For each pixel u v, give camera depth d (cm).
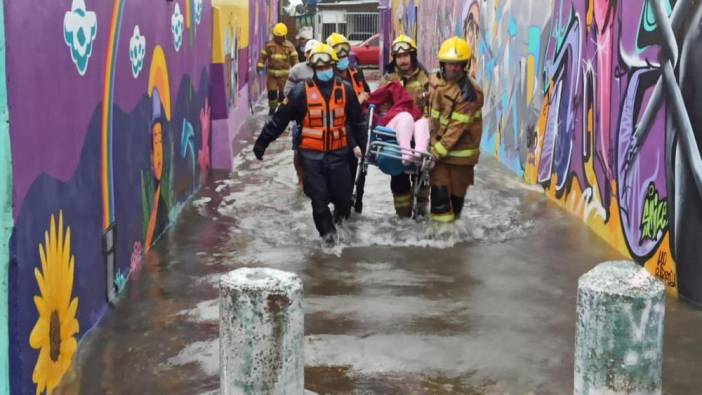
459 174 856
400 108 896
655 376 410
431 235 837
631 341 404
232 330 416
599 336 408
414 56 921
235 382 418
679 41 650
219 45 1202
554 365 524
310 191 809
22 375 420
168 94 859
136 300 631
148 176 761
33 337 439
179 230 854
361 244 809
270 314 412
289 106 809
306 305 631
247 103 2020
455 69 831
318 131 806
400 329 583
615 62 798
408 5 2566
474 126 848
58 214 487
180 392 480
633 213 743
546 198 1020
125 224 670
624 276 416
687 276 633
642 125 724
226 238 824
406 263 746
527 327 588
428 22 2109
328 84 808
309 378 504
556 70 1009
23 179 426
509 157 1243
